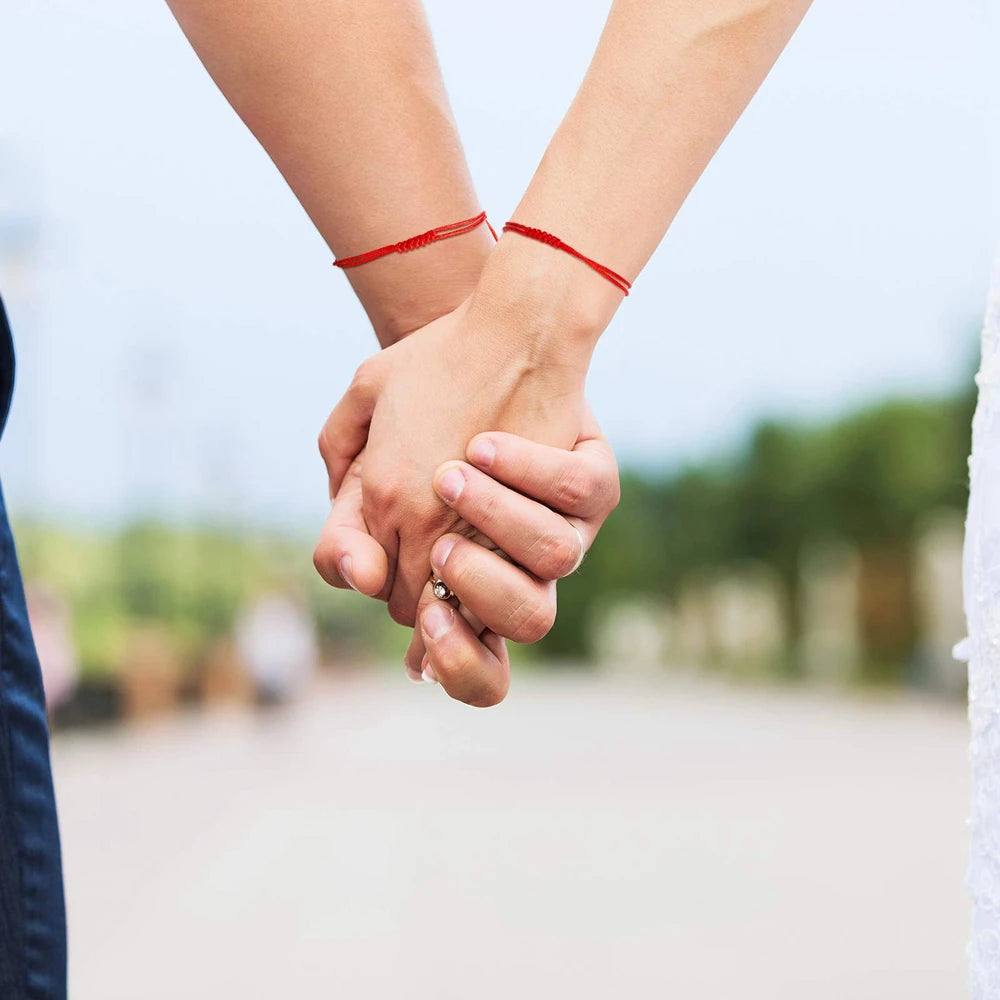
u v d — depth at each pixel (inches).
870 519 1018.7
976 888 43.9
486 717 724.7
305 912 163.3
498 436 51.1
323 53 54.0
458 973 131.4
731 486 1337.4
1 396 39.2
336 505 57.2
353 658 1444.4
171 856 211.9
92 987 125.1
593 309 51.1
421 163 56.0
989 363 43.8
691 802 289.1
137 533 625.6
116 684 526.6
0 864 36.0
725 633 1430.9
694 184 51.1
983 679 43.6
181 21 54.0
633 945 144.7
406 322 57.7
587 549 54.3
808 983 127.6
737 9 48.6
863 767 370.0
